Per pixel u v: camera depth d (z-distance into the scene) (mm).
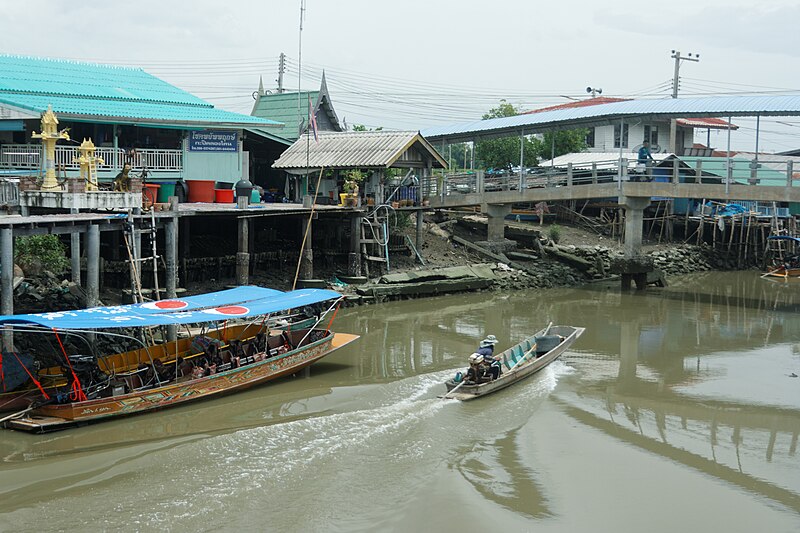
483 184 39906
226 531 12430
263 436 16469
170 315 18391
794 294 37594
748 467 15758
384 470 14891
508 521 13109
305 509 13219
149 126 29469
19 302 21359
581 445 16641
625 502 14016
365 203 35469
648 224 51031
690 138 58250
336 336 23500
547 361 22250
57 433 16391
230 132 33031
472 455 15844
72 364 18172
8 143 28281
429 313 30734
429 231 41344
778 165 48812
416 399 19406
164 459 15164
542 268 39781
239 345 20328
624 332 28203
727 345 26281
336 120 46625
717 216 47562
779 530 13156
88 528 12438
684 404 19688
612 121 36594
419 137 36844
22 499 13391
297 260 32875
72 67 34156
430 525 12836
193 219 32031
